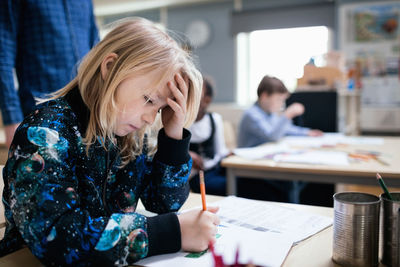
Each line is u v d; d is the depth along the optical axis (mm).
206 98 2143
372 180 1352
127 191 755
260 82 2309
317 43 4621
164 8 5270
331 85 2961
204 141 2145
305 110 2707
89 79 656
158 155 787
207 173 2102
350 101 3148
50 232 530
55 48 1354
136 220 590
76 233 541
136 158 782
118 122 647
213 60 5086
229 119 4785
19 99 1350
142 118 655
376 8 4336
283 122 2180
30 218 534
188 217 629
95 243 543
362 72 4445
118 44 647
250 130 2244
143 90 637
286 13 4633
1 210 734
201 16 5090
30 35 1331
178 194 793
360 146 1921
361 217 545
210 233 618
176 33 792
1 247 631
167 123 769
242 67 4992
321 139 2221
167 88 678
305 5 4547
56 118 619
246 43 4953
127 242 561
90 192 664
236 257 512
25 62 1352
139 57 627
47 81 1353
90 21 1533
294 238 674
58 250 526
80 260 533
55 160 578
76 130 641
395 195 594
